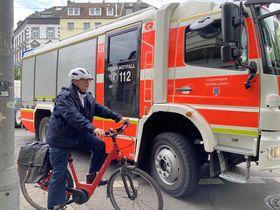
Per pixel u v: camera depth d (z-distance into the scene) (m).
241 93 4.44
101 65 6.85
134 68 5.94
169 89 5.34
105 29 6.79
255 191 5.71
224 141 4.68
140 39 5.80
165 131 5.68
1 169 3.55
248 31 4.38
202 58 4.89
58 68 8.58
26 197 4.47
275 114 4.21
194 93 4.97
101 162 4.12
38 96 9.63
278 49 4.60
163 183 5.31
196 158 5.00
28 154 4.23
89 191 4.03
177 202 5.04
